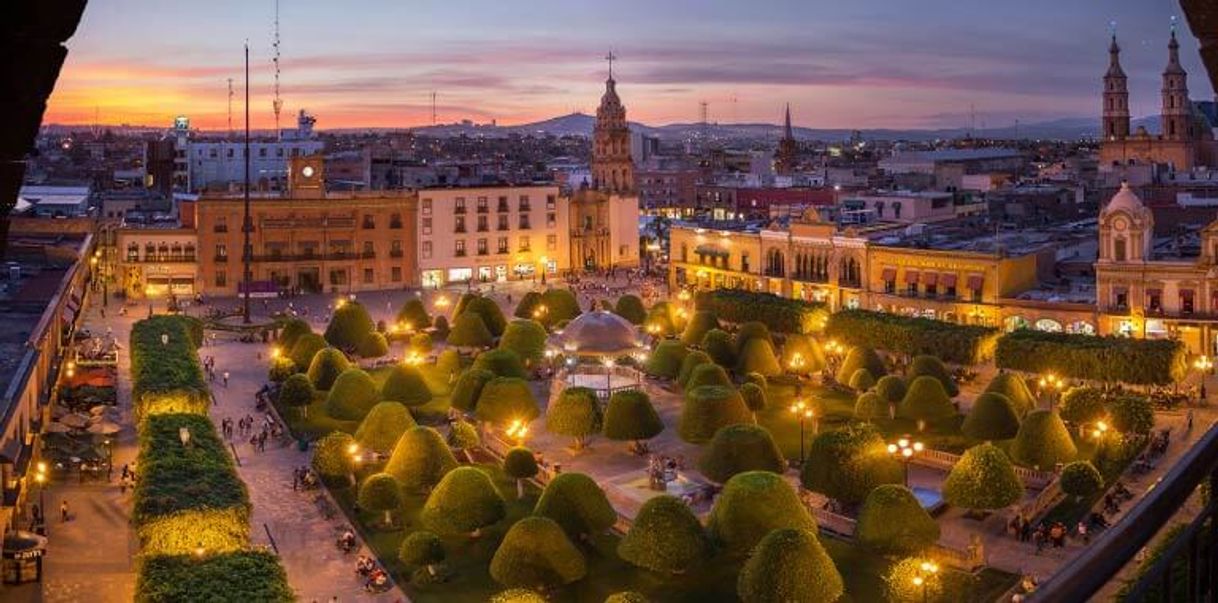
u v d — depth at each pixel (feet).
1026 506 258.57
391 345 498.28
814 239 541.34
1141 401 313.32
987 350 404.98
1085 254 512.22
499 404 334.44
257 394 392.06
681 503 228.63
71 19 29.76
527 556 218.59
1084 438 326.03
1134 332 424.87
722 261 601.21
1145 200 604.08
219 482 229.66
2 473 227.61
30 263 466.70
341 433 298.76
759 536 225.97
